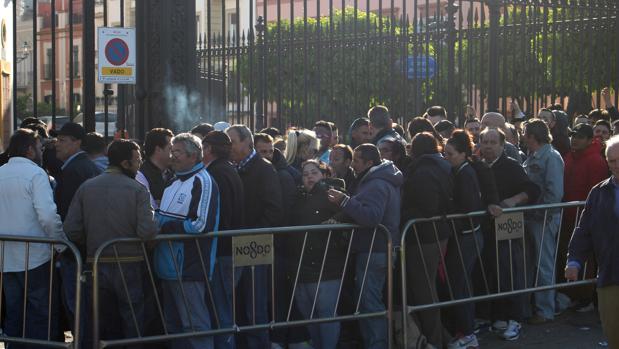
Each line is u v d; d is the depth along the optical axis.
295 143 9.22
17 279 7.57
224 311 7.68
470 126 10.70
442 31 13.59
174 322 7.57
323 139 10.33
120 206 7.13
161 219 7.37
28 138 7.72
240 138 7.96
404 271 8.04
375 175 8.08
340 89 14.43
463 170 8.58
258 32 13.41
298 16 30.62
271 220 7.88
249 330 7.57
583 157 10.20
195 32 9.42
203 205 7.23
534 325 9.75
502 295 8.80
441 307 8.34
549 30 13.74
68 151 8.23
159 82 9.27
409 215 8.32
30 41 36.03
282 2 29.86
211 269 7.41
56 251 7.78
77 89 35.88
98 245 7.15
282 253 8.08
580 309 10.30
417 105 13.05
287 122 15.87
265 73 11.77
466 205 8.54
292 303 8.10
